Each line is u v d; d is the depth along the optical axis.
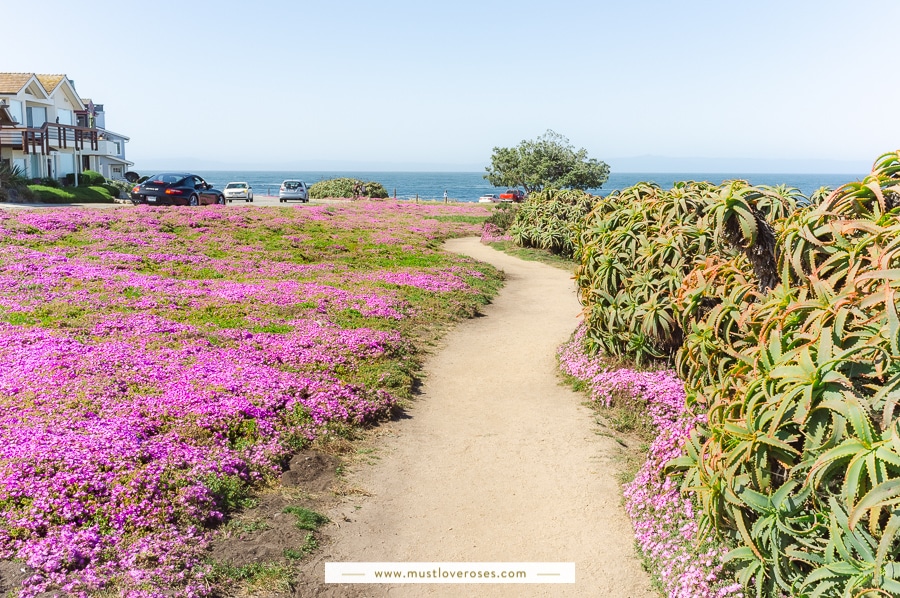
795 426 4.64
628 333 10.89
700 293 8.05
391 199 69.06
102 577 5.29
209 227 27.27
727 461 4.98
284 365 11.40
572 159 58.19
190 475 7.06
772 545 4.64
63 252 19.75
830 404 4.23
